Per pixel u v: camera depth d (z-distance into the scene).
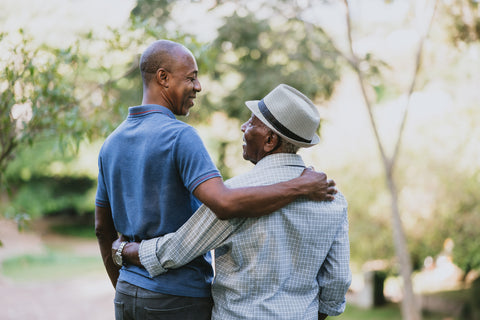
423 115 8.52
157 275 1.54
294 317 1.50
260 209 1.41
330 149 8.92
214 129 9.11
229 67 7.78
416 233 8.66
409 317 7.02
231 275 1.52
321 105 7.96
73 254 15.28
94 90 3.49
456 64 7.62
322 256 1.53
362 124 8.88
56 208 17.36
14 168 13.77
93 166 15.19
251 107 1.56
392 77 7.91
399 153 8.58
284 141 1.53
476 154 8.10
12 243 15.77
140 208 1.54
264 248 1.46
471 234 8.22
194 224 1.47
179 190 1.52
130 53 3.48
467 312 9.73
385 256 9.09
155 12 6.86
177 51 1.62
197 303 1.55
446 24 6.80
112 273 1.81
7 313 8.28
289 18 7.17
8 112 2.81
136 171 1.54
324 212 1.51
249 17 7.25
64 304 9.28
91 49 3.43
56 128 3.08
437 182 8.34
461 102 8.04
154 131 1.53
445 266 12.05
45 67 2.99
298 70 7.34
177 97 1.62
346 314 10.12
